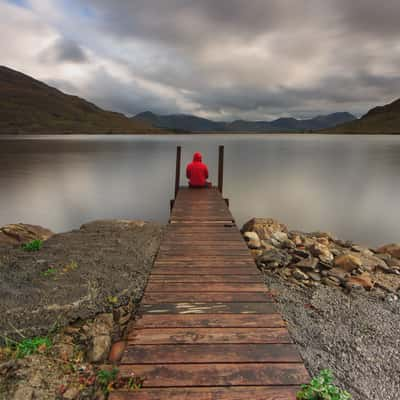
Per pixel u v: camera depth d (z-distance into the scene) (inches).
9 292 193.8
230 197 997.2
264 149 3870.6
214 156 2775.6
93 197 985.5
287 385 97.3
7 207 830.5
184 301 147.9
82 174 1502.2
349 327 179.5
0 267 231.9
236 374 101.3
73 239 310.3
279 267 266.5
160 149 3590.1
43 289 199.6
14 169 1636.3
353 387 134.3
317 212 802.2
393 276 265.0
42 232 346.0
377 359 152.3
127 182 1294.3
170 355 109.5
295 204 898.7
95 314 181.8
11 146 3668.8
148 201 938.7
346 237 593.9
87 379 125.6
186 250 219.9
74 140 6058.1
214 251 217.9
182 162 2146.9
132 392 93.6
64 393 116.5
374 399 128.3
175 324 128.7
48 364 134.3
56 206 850.1
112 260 252.2
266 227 380.8
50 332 163.0
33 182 1238.3
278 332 124.6
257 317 135.3
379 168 1851.6
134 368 102.9
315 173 1635.1
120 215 762.2
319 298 213.9
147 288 160.9
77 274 223.0
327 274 254.2
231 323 130.3
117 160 2247.8
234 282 169.2
